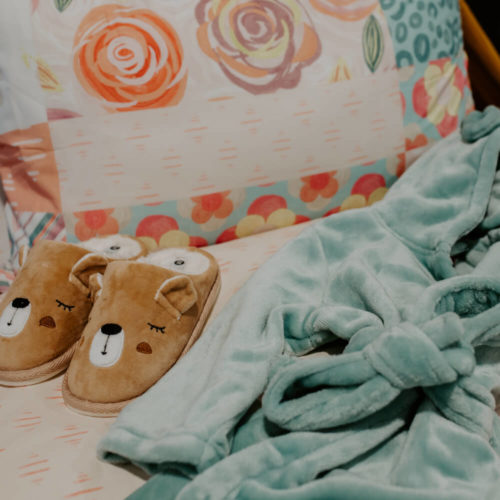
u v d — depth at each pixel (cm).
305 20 68
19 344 53
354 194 76
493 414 43
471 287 50
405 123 75
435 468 39
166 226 69
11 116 63
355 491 36
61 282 57
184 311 55
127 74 62
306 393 46
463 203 66
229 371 47
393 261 61
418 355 40
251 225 73
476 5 114
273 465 40
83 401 50
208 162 67
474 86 109
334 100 70
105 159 64
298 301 57
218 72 65
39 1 60
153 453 41
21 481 43
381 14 72
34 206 67
